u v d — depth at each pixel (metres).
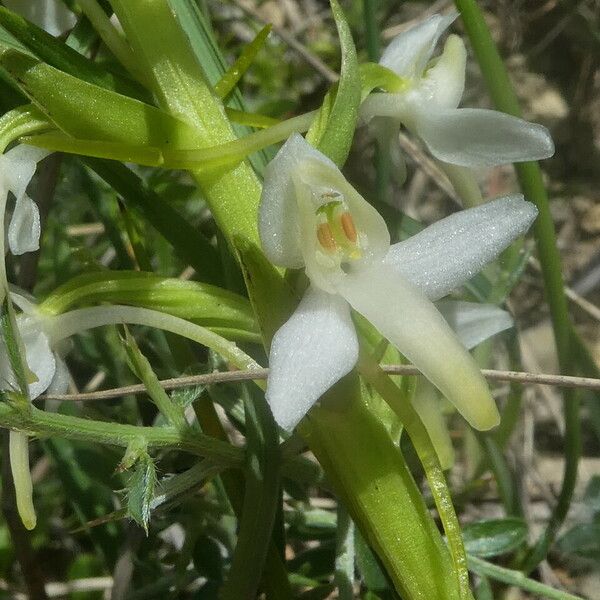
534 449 0.12
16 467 0.07
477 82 0.14
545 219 0.09
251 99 0.13
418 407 0.08
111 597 0.09
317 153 0.07
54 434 0.07
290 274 0.07
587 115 0.14
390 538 0.07
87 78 0.07
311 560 0.09
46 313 0.07
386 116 0.08
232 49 0.14
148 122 0.07
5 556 0.10
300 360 0.06
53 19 0.09
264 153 0.09
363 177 0.13
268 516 0.07
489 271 0.09
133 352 0.07
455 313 0.08
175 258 0.11
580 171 0.14
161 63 0.07
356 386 0.07
